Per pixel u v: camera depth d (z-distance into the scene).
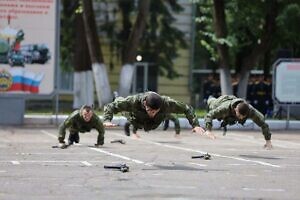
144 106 21.48
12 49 46.28
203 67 77.31
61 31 72.12
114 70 75.19
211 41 65.75
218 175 20.75
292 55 58.41
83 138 36.66
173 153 28.67
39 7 46.34
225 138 39.91
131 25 75.06
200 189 17.61
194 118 22.25
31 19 46.34
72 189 17.25
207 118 26.09
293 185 18.80
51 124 47.88
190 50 76.88
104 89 53.78
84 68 58.72
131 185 18.08
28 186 17.69
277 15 55.16
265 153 29.75
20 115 47.22
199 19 60.28
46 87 46.91
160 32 76.06
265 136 27.67
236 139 39.28
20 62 46.50
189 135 41.47
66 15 71.62
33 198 15.80
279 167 23.59
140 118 21.84
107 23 75.19
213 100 27.33
